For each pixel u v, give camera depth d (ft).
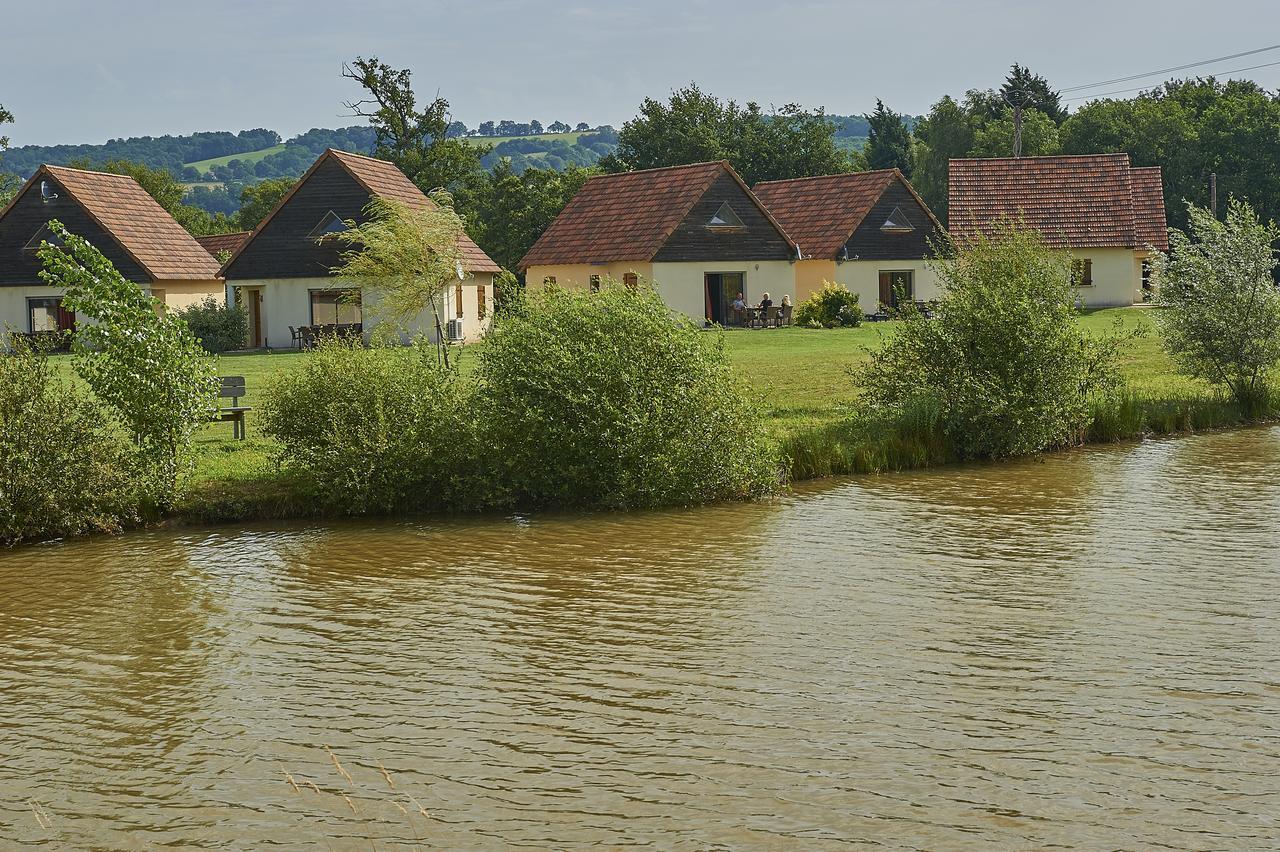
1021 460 63.93
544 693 30.71
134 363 52.24
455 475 53.01
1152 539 45.68
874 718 28.53
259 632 36.37
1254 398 76.59
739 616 36.83
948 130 301.22
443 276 113.39
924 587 39.65
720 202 160.66
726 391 55.42
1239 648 32.91
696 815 24.09
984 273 68.08
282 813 24.68
